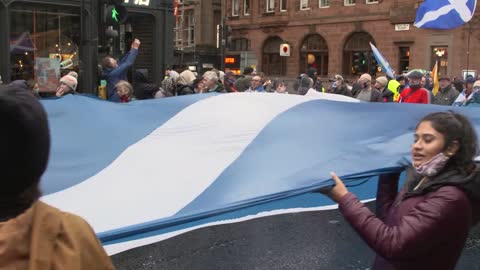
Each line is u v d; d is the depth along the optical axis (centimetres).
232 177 290
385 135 326
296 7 3978
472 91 1074
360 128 339
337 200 238
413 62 3219
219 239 631
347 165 278
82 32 934
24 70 1012
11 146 128
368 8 3462
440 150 225
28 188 132
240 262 557
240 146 329
